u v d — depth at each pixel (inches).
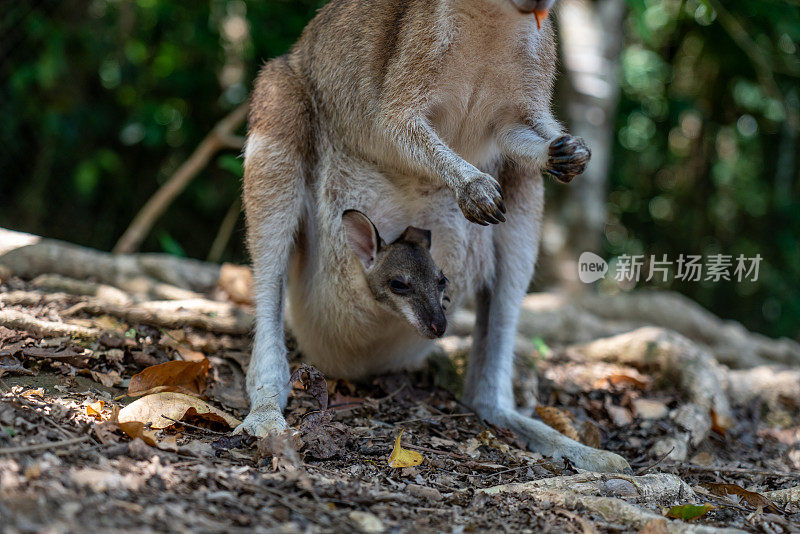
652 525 126.1
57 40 406.9
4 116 421.4
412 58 176.2
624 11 414.6
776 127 559.5
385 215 195.8
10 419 133.9
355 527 114.5
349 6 193.5
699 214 577.9
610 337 300.2
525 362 243.9
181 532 101.7
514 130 186.1
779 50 503.2
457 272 200.2
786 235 546.9
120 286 260.2
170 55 444.1
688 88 576.4
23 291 231.0
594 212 408.8
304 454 150.7
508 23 172.1
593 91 403.2
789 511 156.9
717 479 181.5
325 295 193.2
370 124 184.5
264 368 177.9
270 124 192.7
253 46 417.7
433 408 202.5
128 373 185.8
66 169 438.3
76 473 115.4
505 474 160.7
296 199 193.3
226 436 154.9
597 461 176.2
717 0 386.0
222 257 457.7
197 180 456.8
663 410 231.3
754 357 317.1
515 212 205.8
